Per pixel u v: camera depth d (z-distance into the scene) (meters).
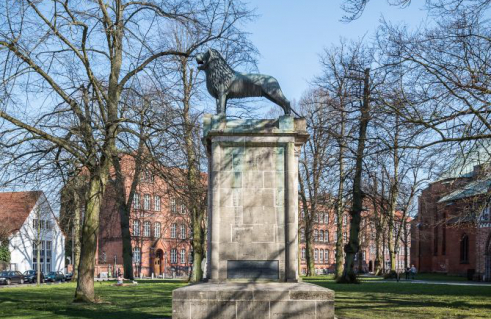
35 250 68.69
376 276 59.91
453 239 66.94
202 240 37.94
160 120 21.36
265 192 14.39
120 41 22.70
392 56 18.77
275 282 14.00
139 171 24.09
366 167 31.03
